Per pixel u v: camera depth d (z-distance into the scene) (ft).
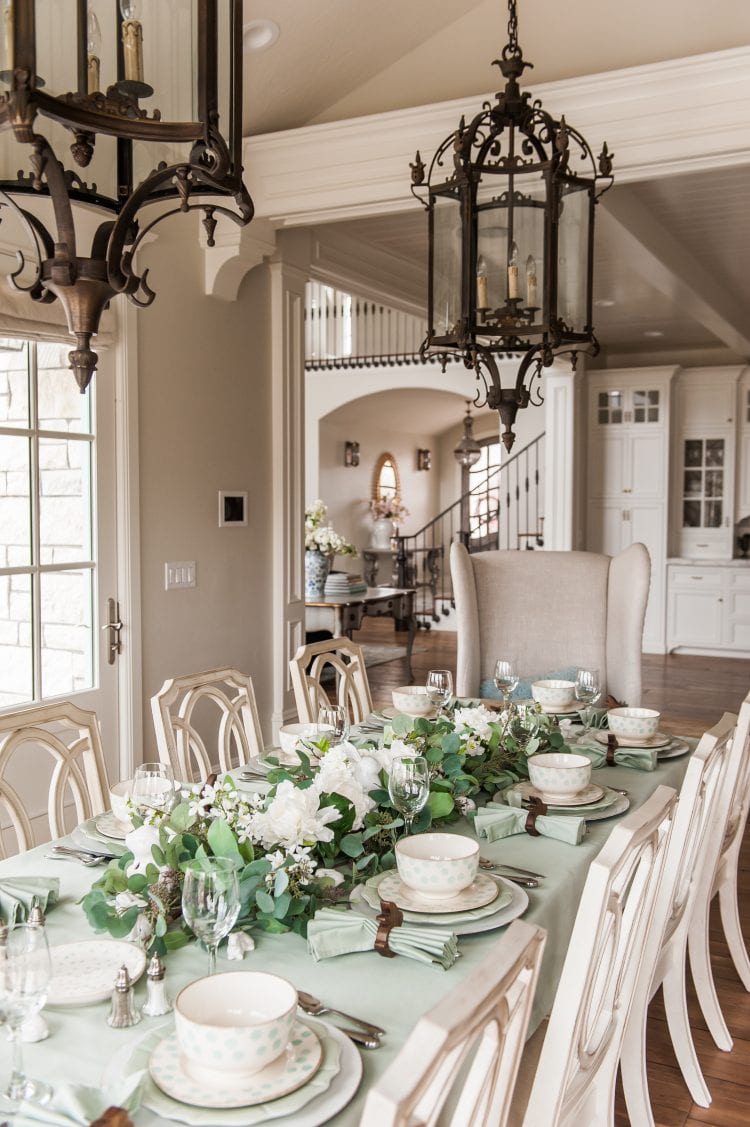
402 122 13.32
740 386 31.27
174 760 8.57
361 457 41.93
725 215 18.33
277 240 16.42
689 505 32.14
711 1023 8.48
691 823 6.36
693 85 11.70
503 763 7.87
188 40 5.03
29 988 3.61
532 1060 5.42
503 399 9.12
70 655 12.45
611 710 9.41
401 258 20.42
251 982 4.01
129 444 13.14
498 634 13.58
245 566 16.11
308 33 12.73
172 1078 3.70
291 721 17.17
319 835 5.44
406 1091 2.60
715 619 31.14
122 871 5.25
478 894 5.46
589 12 12.98
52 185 4.91
